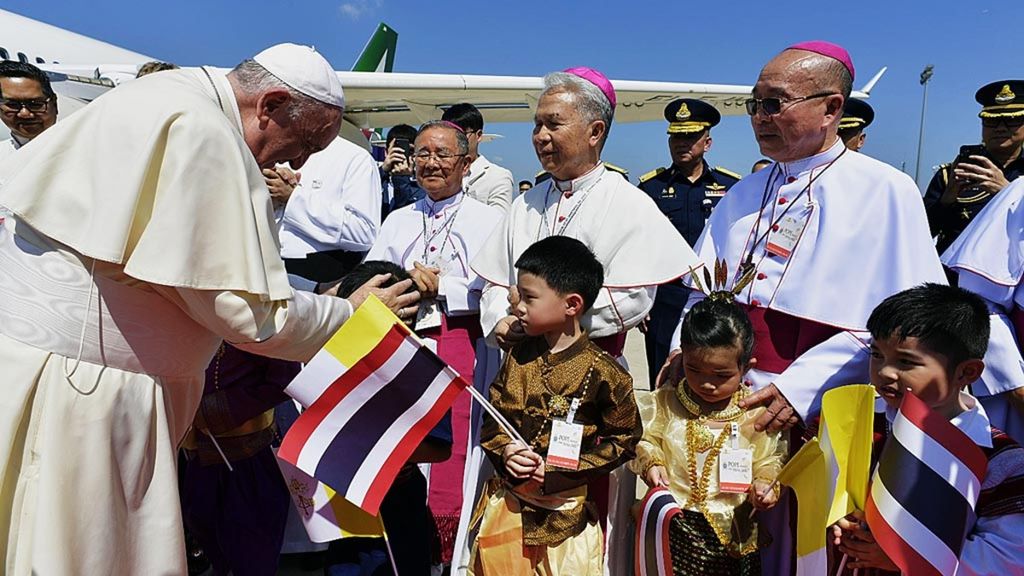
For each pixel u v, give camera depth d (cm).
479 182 582
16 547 171
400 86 1229
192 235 165
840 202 241
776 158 254
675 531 229
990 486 175
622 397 229
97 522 171
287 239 373
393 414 205
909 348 180
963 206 367
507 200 591
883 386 189
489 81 1313
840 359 228
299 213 364
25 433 171
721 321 215
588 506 239
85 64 1006
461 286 319
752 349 227
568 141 263
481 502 249
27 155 176
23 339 170
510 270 285
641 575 223
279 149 204
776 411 226
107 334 173
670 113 575
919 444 165
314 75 196
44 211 165
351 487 199
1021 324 262
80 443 170
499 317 272
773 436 229
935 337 178
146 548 183
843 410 183
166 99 171
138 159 163
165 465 186
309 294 199
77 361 171
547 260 226
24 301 171
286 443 196
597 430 232
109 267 171
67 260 170
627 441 228
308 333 191
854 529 182
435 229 361
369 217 383
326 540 220
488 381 331
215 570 273
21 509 171
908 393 170
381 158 1606
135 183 162
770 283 248
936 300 183
